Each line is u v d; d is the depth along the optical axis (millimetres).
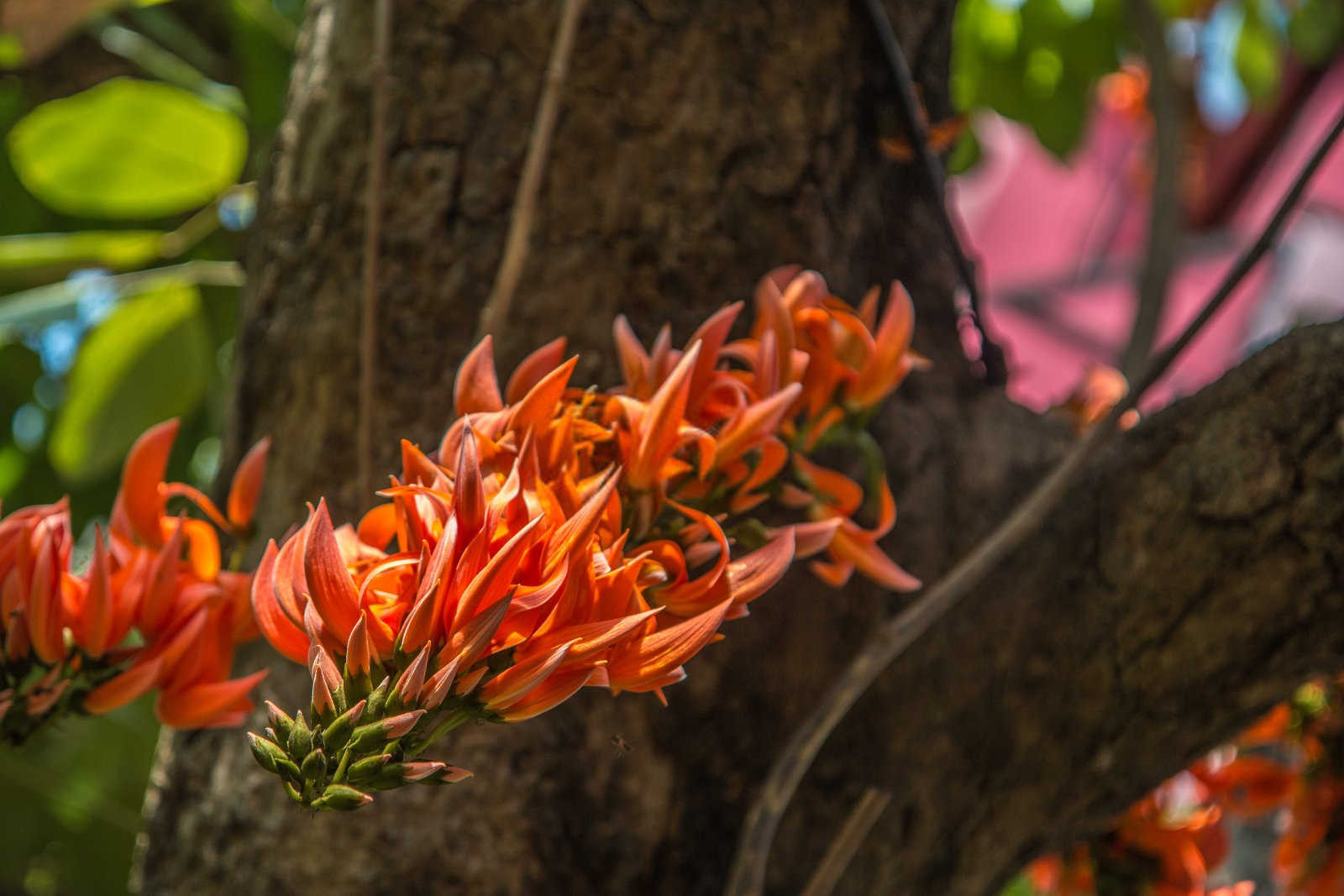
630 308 1453
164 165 2115
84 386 2141
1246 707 1435
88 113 1999
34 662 1226
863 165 1511
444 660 1095
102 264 2146
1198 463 1420
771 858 1465
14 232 2984
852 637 1487
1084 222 6531
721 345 1243
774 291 1257
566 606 1113
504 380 1442
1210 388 1447
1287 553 1386
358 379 1459
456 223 1456
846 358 1286
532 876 1411
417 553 1124
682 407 1188
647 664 1124
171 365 2160
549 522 1127
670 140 1458
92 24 2510
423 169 1458
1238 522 1399
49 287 2576
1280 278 5969
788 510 1434
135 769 3037
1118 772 1474
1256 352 1433
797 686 1472
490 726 1415
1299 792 1906
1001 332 6914
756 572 1167
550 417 1179
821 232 1476
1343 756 1885
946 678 1504
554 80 1375
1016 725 1486
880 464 1290
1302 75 5672
